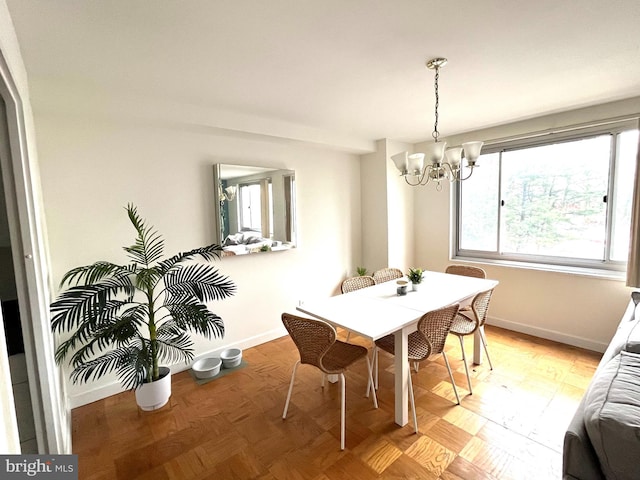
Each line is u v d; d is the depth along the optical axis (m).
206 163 2.84
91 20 1.36
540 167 3.27
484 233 3.76
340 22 1.43
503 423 2.00
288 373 2.72
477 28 1.51
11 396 0.74
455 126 3.34
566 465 1.10
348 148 3.67
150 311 2.18
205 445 1.89
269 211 3.25
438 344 2.06
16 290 1.54
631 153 2.72
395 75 2.02
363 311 2.17
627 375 1.34
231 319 3.09
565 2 1.32
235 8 1.31
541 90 2.35
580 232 3.07
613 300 2.81
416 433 1.94
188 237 2.77
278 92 2.27
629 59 1.86
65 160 2.19
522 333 3.38
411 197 4.19
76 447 1.89
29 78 1.88
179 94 2.27
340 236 3.95
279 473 1.67
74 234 2.23
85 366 1.97
